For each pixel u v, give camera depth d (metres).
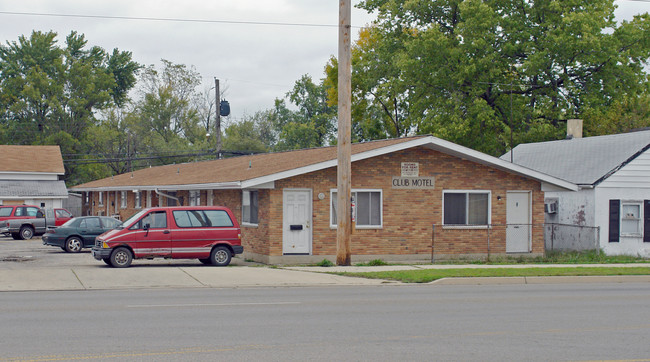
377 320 11.91
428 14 47.75
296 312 12.78
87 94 74.44
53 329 10.73
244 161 34.34
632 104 49.28
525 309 13.56
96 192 52.88
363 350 9.28
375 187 25.70
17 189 48.25
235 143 72.06
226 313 12.58
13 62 75.69
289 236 24.56
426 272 20.16
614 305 14.33
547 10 43.69
